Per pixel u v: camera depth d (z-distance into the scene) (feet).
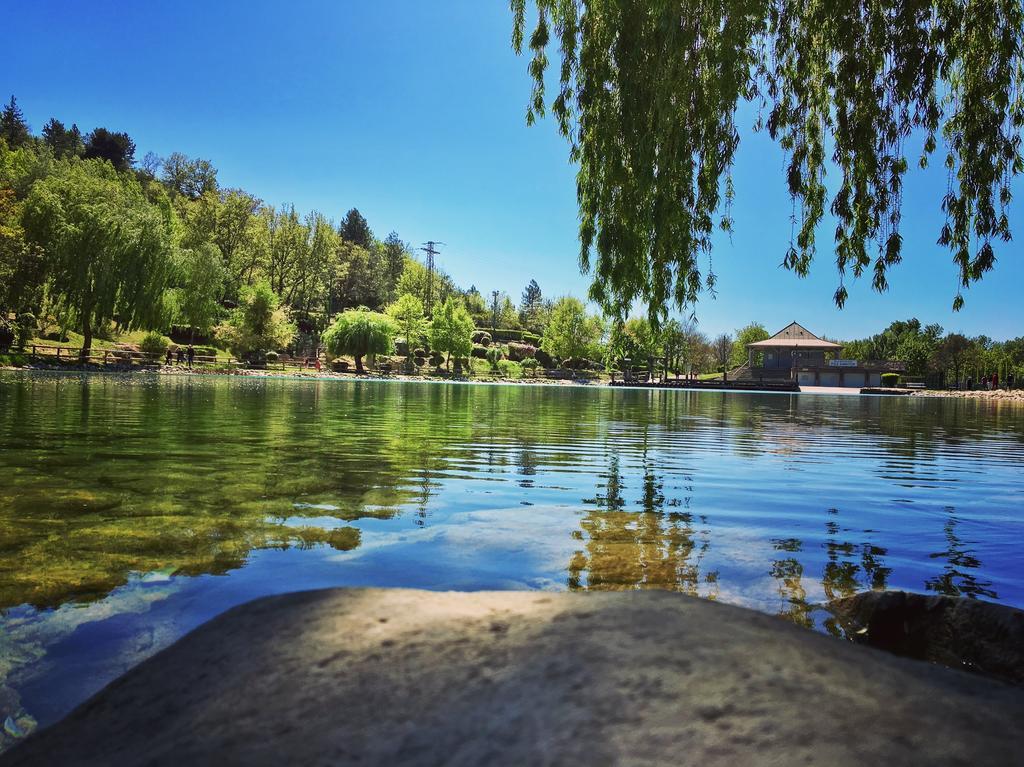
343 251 370.73
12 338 123.85
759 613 4.37
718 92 15.72
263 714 3.33
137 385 78.33
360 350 197.98
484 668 3.45
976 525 14.38
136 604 8.18
